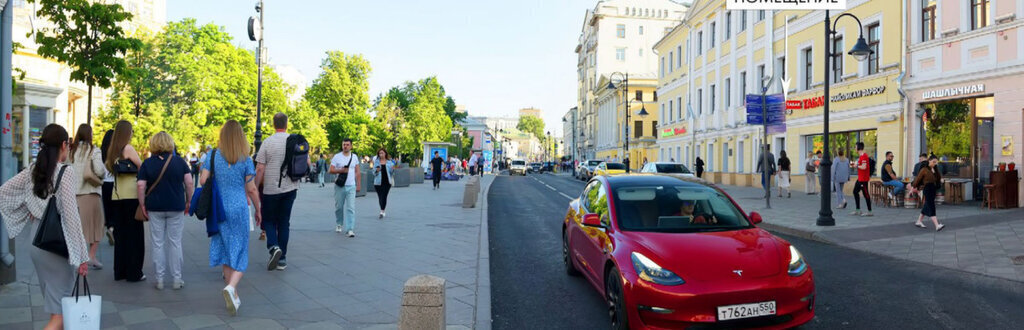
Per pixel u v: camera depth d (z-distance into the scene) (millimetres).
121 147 6266
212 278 6523
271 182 7016
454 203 18219
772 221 12812
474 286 6438
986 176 14859
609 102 73562
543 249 9562
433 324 3627
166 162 5891
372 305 5527
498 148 115188
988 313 5445
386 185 13227
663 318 4438
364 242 9391
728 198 6102
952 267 7617
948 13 15844
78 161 6422
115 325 4758
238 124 5672
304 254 8195
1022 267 7344
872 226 11523
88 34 13062
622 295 4746
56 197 3932
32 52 18875
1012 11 13906
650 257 4723
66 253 4023
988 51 14555
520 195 24328
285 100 46875
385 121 60219
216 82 40000
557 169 102625
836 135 21516
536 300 6133
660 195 5996
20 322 4766
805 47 23297
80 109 25297
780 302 4477
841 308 5664
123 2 51844
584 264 6355
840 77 21031
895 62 17750
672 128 40531
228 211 5410
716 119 32250
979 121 15031
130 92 37438
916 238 9906
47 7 12508
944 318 5293
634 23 80562
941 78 15953
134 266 6230
